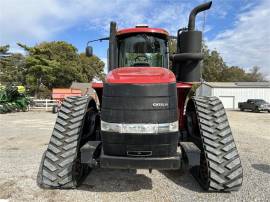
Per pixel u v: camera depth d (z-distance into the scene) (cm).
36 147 759
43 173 415
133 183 465
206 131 416
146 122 366
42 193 414
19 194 410
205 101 448
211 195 412
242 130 1272
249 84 4431
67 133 422
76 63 4725
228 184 401
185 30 458
